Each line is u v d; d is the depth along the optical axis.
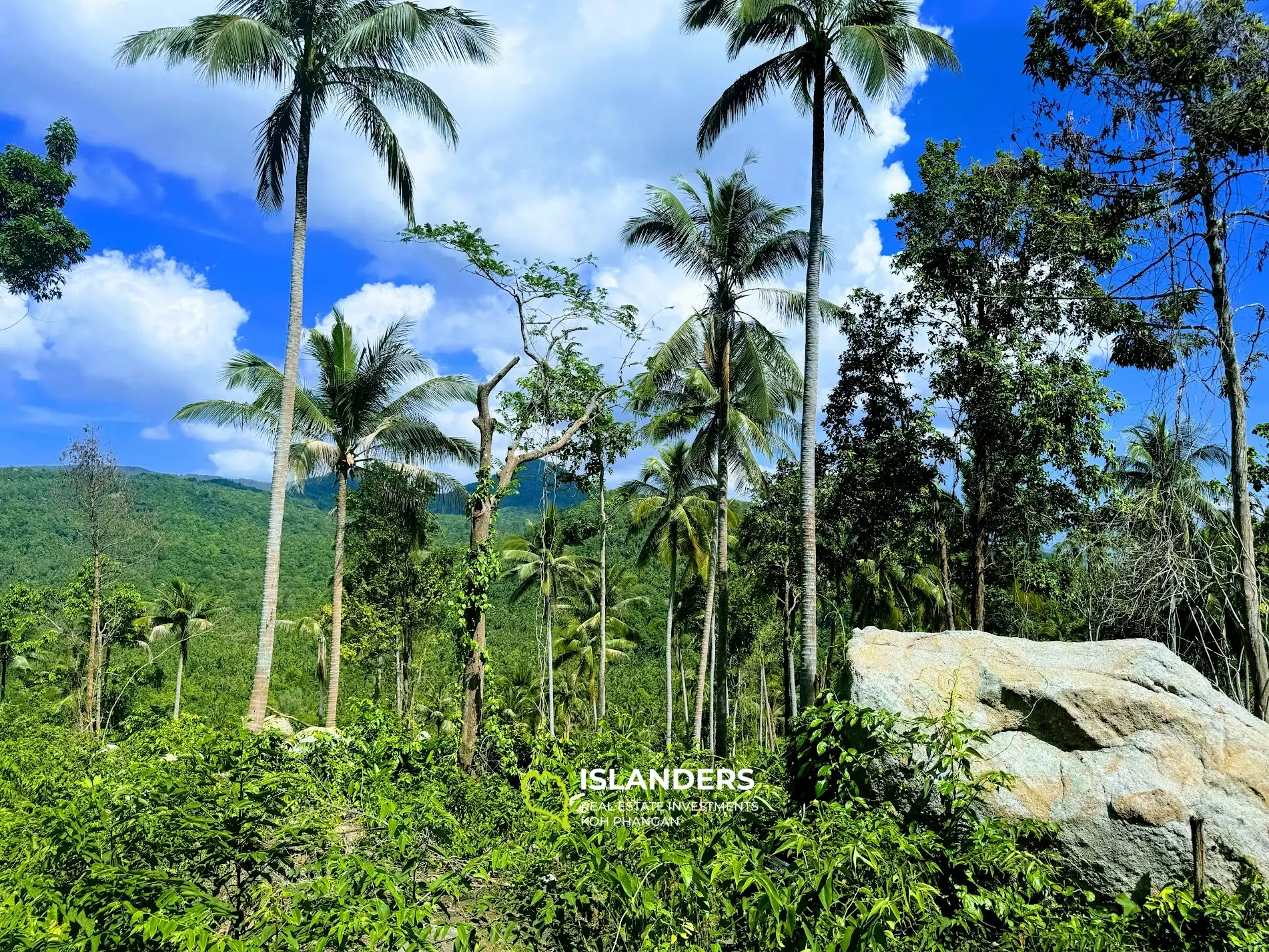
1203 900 4.23
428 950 3.15
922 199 16.14
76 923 3.45
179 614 39.97
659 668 47.97
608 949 3.51
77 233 16.81
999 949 3.76
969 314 15.41
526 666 38.72
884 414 17.08
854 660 5.87
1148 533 11.28
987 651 5.80
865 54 12.36
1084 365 14.40
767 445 20.31
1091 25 11.52
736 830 4.12
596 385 14.62
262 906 3.69
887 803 4.67
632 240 19.16
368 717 10.36
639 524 26.98
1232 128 10.69
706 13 14.45
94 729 32.09
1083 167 12.08
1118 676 5.45
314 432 21.47
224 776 6.48
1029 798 5.05
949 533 18.53
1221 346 11.27
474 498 12.35
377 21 14.06
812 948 3.18
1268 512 13.78
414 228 12.63
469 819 6.88
